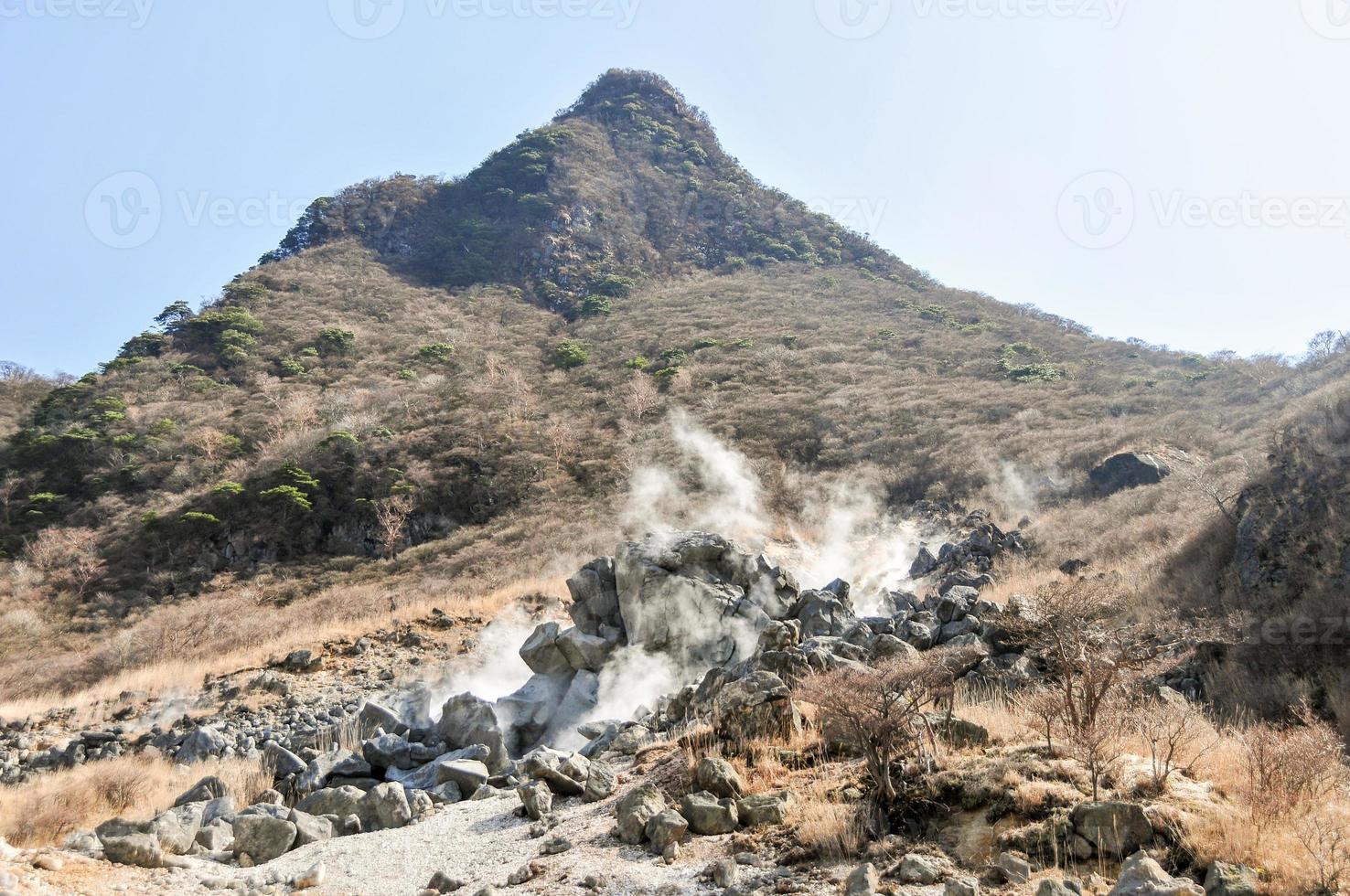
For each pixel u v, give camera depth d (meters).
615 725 9.45
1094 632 6.39
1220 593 13.35
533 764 7.16
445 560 34.34
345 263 93.31
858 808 5.04
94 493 47.66
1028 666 8.72
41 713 15.90
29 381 69.69
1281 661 10.29
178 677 17.11
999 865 4.29
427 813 6.91
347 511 44.12
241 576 39.03
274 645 18.62
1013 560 21.25
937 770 5.32
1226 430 35.12
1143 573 15.93
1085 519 24.98
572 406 55.44
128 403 57.81
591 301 85.50
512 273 95.38
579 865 4.98
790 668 8.06
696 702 8.68
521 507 41.19
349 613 23.95
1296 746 5.06
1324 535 12.08
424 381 61.22
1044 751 5.42
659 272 100.38
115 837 5.76
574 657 12.62
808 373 60.72
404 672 16.70
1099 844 4.32
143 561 40.03
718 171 130.00
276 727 14.14
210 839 6.33
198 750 12.86
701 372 60.91
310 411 52.88
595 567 13.91
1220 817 4.40
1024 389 53.59
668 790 5.92
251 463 47.97
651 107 140.38
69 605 35.72
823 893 4.24
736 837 5.04
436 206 109.69
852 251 113.69
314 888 5.31
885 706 5.30
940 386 56.34
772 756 6.22
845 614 12.70
